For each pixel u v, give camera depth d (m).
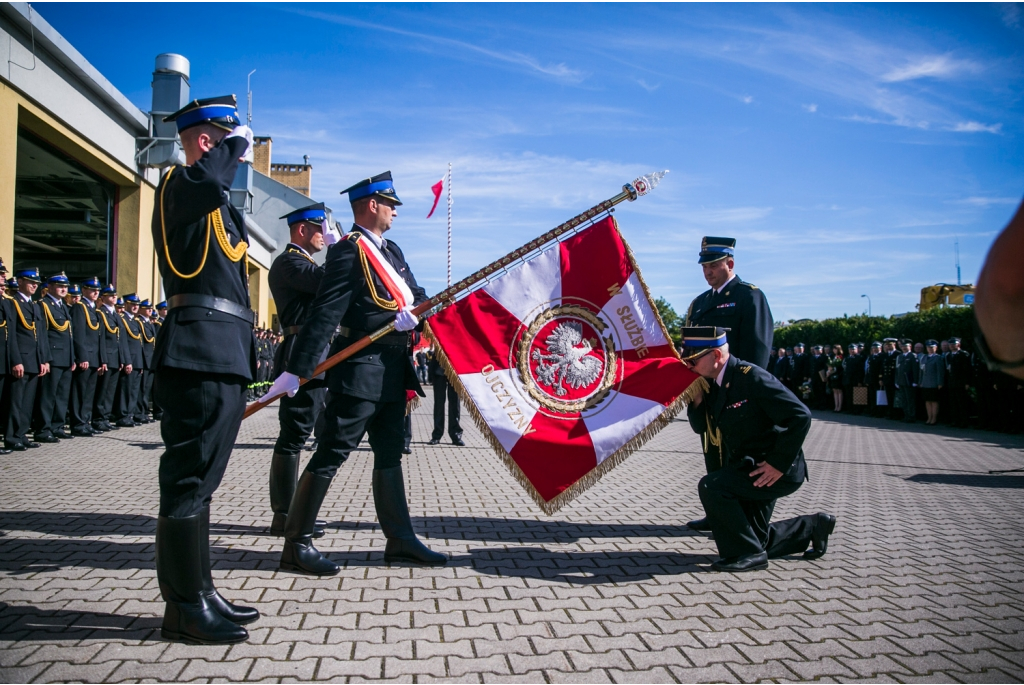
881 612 3.60
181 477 3.08
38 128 11.70
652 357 4.66
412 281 4.81
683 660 2.97
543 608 3.58
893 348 18.72
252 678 2.70
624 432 4.50
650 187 4.65
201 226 3.19
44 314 9.55
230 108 3.37
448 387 10.84
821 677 2.83
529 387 4.53
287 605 3.53
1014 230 0.95
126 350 11.41
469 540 4.97
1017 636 3.29
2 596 3.49
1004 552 4.84
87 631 3.10
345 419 4.14
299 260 5.27
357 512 5.78
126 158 14.16
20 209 15.38
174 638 3.04
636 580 4.10
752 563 4.34
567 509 6.14
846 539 5.21
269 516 5.52
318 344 3.96
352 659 2.90
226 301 3.23
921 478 8.23
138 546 4.48
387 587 3.87
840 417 19.28
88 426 10.55
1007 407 14.61
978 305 1.05
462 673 2.79
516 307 4.61
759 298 5.55
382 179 4.46
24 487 6.34
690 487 7.44
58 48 11.13
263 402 3.90
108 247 14.74
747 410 4.49
